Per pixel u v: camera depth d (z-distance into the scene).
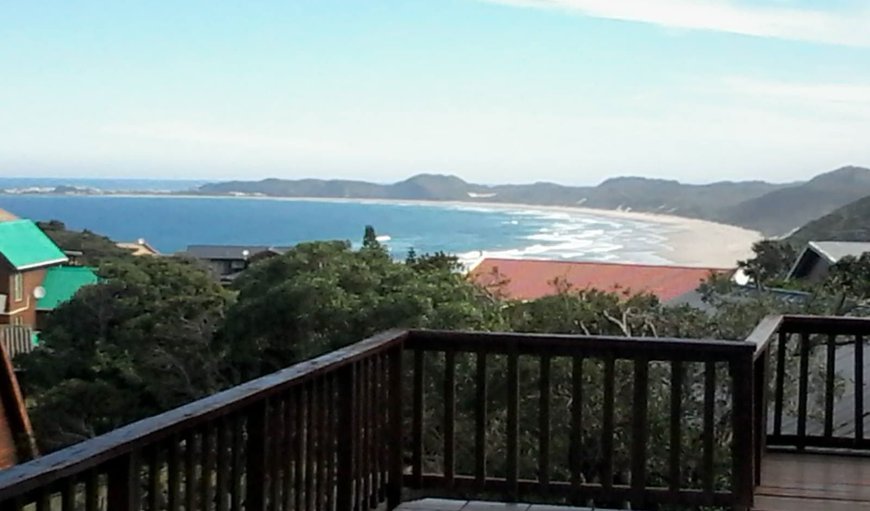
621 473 8.73
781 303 10.95
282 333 14.65
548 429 4.51
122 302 18.91
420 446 4.66
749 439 4.25
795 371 9.25
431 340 4.60
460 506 4.51
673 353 4.31
